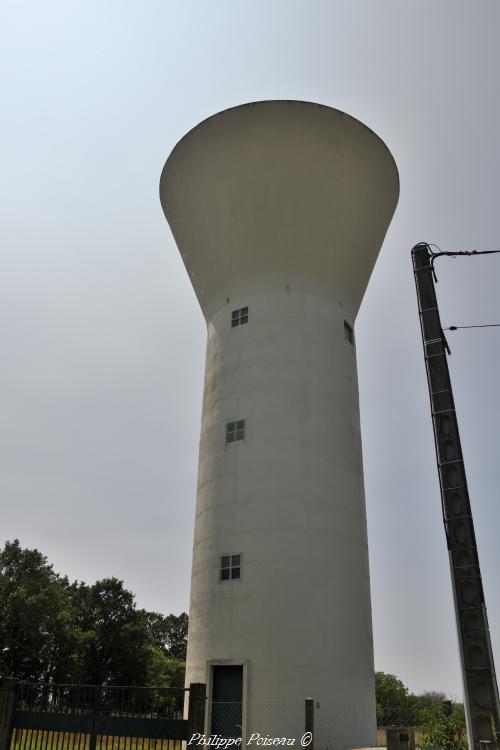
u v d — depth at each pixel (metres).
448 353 16.47
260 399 23.03
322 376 23.66
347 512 22.25
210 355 25.42
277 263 24.75
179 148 25.92
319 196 24.27
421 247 17.33
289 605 20.06
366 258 26.56
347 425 23.72
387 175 26.14
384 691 60.38
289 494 21.55
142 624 69.06
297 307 24.30
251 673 19.38
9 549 58.81
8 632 53.69
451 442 14.75
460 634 13.07
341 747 18.67
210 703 19.52
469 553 13.62
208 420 24.23
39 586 56.94
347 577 21.22
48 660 55.94
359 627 20.84
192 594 22.11
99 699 15.42
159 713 15.37
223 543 21.55
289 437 22.38
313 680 19.17
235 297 25.14
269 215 24.33
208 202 25.14
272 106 24.00
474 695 12.56
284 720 18.64
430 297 16.58
